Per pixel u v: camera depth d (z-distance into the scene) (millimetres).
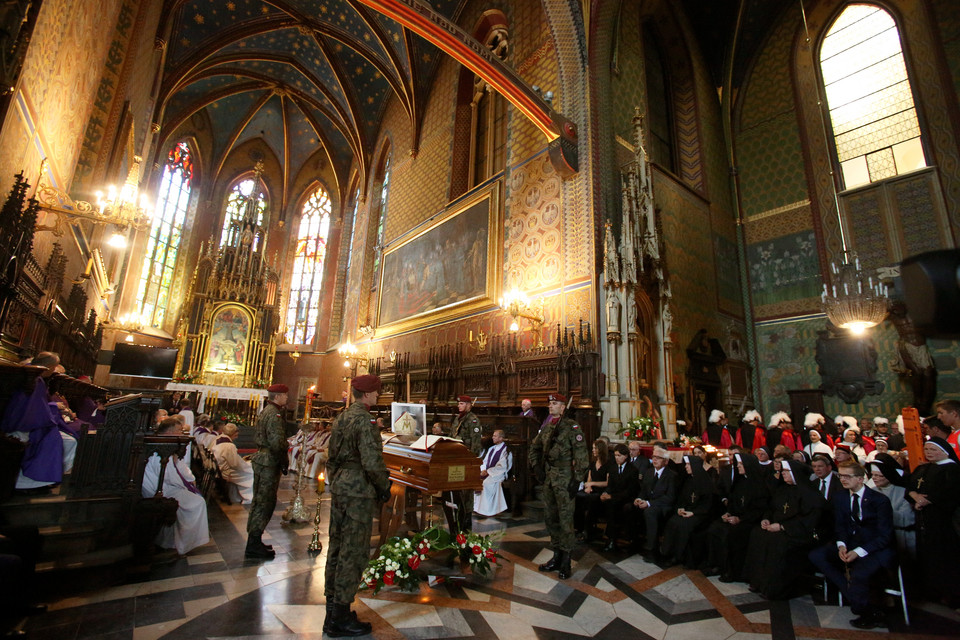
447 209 16203
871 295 10289
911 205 12883
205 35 18516
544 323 11461
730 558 5062
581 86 12062
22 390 4457
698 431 12438
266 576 4516
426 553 4574
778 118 16344
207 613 3674
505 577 4863
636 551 6051
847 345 13391
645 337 11133
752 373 15258
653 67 16078
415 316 16656
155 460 5109
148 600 3869
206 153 25406
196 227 25047
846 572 4516
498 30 16656
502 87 10688
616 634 3721
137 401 4781
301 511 6699
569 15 12555
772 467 5344
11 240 5062
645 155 11836
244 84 23266
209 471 8719
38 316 7203
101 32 8297
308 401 9766
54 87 6406
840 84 15031
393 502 5172
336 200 27953
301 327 26484
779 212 15781
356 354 19109
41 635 3178
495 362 12094
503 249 13359
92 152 9352
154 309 22641
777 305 15273
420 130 19469
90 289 12664
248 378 23266
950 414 5227
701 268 14250
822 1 15805
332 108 24172
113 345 19703
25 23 4648
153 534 4676
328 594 3566
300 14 19516
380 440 3809
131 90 11375
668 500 5875
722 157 16984
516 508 7926
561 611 4094
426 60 19203
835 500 4598
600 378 9820
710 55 17781
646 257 11133
